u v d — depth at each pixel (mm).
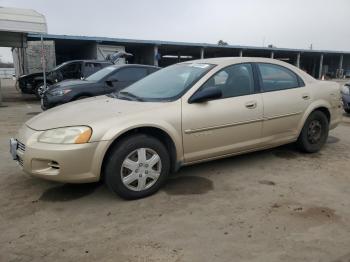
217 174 4824
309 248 3018
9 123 9102
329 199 4023
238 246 3055
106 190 4312
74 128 3771
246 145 4820
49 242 3164
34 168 3826
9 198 4102
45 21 12680
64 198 4090
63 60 33969
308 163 5281
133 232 3320
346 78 44625
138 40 27625
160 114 4094
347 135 7305
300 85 5453
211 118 4402
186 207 3830
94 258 2914
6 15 12109
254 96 4840
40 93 14984
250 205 3871
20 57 23141
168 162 4195
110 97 4859
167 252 2980
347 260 2852
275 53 39438
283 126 5184
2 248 3074
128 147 3871
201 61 5066
